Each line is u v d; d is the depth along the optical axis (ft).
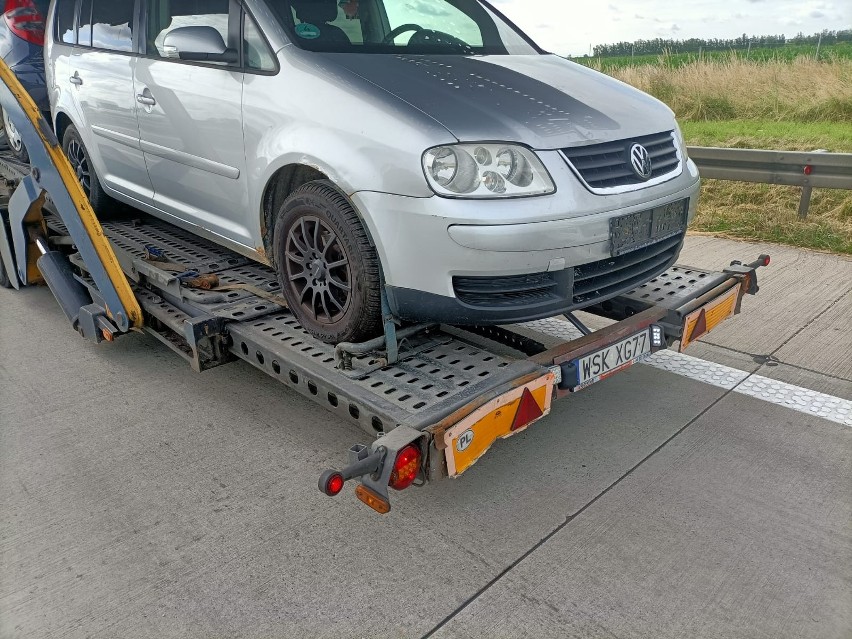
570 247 8.20
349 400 7.81
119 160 13.55
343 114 8.48
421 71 9.24
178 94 11.06
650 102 10.47
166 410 10.42
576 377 8.23
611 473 8.88
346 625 6.52
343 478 6.21
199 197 11.50
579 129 8.66
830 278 15.74
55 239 13.43
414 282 8.21
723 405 10.52
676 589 6.93
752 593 6.88
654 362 11.98
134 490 8.52
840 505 8.20
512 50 11.85
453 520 8.00
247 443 9.55
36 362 12.03
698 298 10.22
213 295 10.46
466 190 7.82
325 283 9.25
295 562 7.32
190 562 7.32
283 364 8.84
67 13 15.17
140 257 12.17
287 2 10.01
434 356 8.84
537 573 7.16
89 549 7.52
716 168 20.63
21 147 16.84
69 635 6.41
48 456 9.25
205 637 6.39
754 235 19.10
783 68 34.50
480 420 7.13
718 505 8.21
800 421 10.04
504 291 8.23
